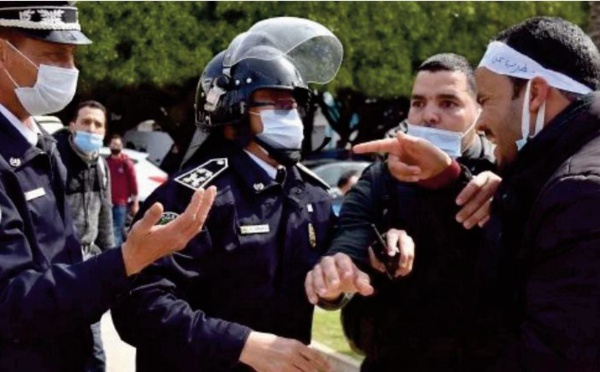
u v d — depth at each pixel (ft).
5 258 6.91
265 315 8.16
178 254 7.88
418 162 7.99
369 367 8.92
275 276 8.29
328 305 8.41
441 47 56.75
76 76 8.07
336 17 52.21
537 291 5.98
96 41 48.62
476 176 8.09
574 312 5.72
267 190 8.36
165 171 41.83
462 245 8.24
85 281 6.75
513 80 6.80
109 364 19.58
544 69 6.60
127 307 7.79
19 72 7.73
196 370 7.61
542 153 6.54
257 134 8.46
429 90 8.88
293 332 8.42
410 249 7.94
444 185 8.12
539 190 6.48
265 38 8.64
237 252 8.07
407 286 8.48
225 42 50.62
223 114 8.53
